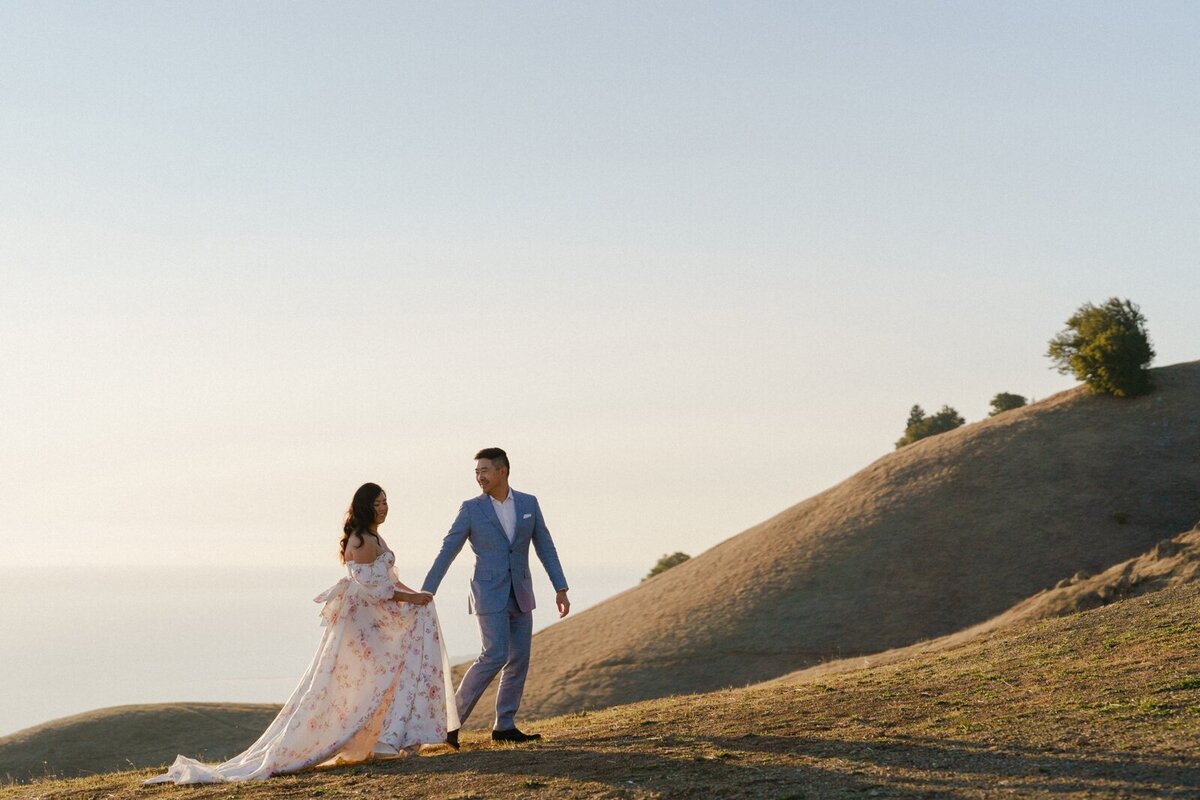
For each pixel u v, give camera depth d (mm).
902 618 54125
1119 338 72188
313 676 9719
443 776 8523
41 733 45281
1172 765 7184
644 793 7410
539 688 55281
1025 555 57344
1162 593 16875
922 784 7164
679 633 59031
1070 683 11062
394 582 10211
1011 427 72188
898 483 69750
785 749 8703
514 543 10797
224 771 9422
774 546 68750
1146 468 63062
